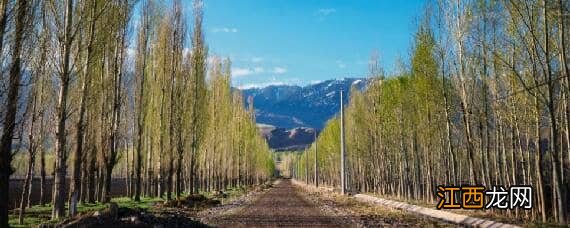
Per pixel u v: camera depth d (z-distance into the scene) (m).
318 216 24.41
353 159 67.00
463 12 24.11
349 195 48.47
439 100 27.64
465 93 24.09
